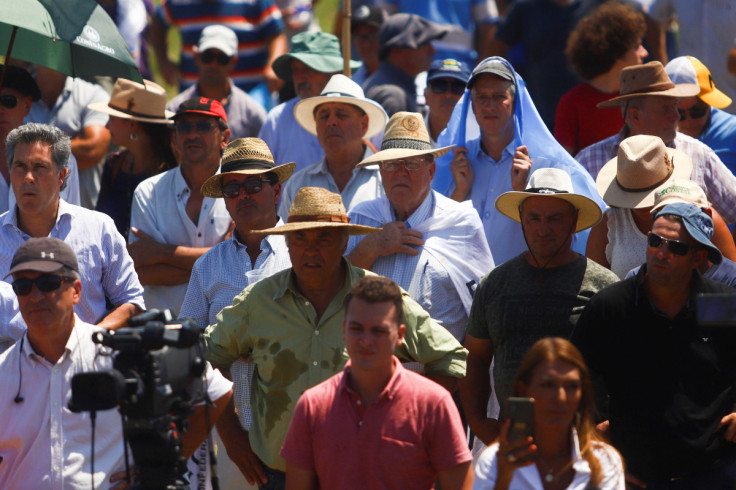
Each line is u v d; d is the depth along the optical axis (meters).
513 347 19.47
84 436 17.72
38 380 17.67
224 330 19.53
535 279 19.64
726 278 19.06
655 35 33.34
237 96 32.91
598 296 17.92
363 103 25.06
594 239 21.84
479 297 20.20
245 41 36.97
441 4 38.41
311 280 18.89
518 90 24.19
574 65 27.94
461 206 22.64
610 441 17.83
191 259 24.44
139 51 40.09
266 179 21.81
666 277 17.08
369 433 16.11
